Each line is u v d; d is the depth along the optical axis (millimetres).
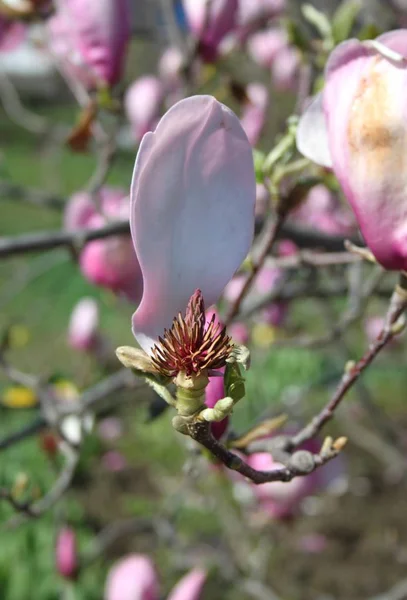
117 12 747
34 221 4809
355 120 442
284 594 2398
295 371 3090
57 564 1406
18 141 6109
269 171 548
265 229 795
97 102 772
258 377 2559
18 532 2170
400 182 440
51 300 3705
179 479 2799
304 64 744
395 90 437
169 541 1492
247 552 1822
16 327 1007
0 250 712
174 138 415
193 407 421
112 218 932
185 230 426
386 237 448
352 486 2553
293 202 553
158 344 428
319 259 703
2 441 799
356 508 2605
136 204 415
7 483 2479
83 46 756
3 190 1108
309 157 463
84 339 1705
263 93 954
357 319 944
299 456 466
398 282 470
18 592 2080
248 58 1251
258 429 509
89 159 5168
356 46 444
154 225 420
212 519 2291
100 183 845
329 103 453
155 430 3053
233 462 442
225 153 425
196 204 426
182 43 938
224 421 502
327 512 2564
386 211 445
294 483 969
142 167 412
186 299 431
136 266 862
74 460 804
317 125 465
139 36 1342
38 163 5562
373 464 2738
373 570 2455
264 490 996
